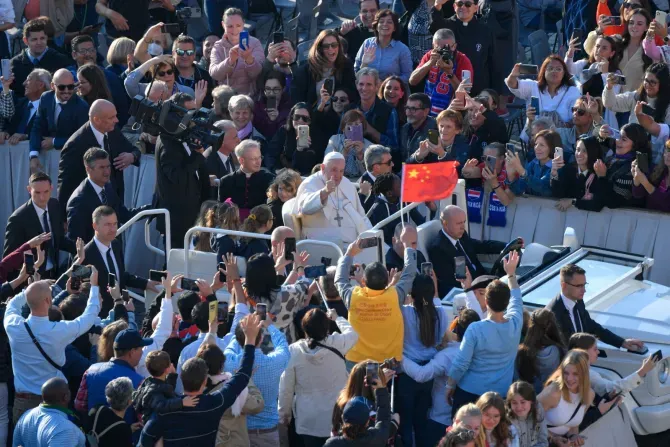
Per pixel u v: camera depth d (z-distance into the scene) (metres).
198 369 28.84
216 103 53.75
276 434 32.88
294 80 55.09
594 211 48.41
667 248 47.53
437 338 34.91
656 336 37.28
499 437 31.12
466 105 49.59
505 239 49.94
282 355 32.22
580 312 36.91
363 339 34.19
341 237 41.62
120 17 65.44
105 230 42.25
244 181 47.19
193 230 41.31
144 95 54.28
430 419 35.03
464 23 56.66
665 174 47.81
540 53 62.12
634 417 36.59
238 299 34.59
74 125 53.38
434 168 40.72
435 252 42.44
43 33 59.31
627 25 55.16
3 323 36.00
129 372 32.28
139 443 29.05
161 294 38.78
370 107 51.88
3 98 55.41
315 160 51.97
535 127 50.75
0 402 36.78
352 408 28.42
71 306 36.59
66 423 31.06
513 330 33.47
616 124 52.88
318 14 67.75
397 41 56.34
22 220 46.28
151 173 52.53
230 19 57.69
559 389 32.84
